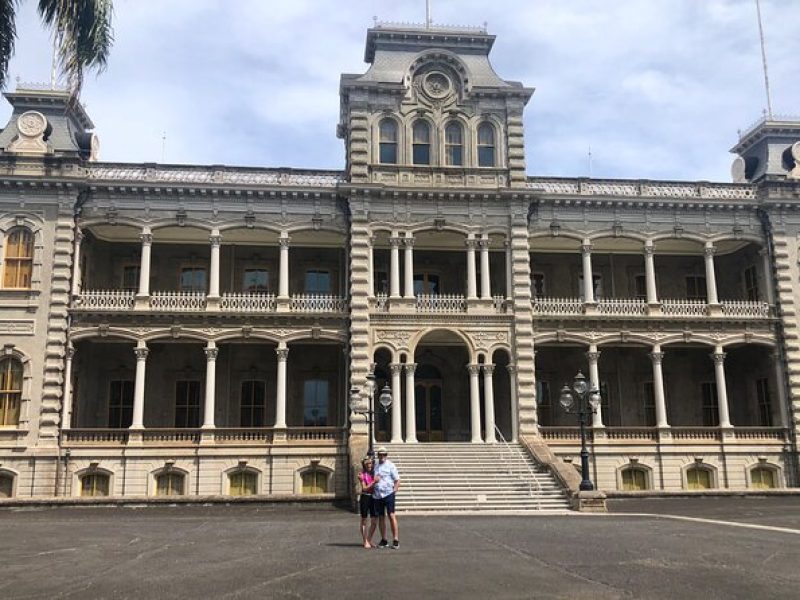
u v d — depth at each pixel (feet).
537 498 112.16
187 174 140.36
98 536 73.41
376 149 142.92
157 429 130.93
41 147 135.33
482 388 146.82
